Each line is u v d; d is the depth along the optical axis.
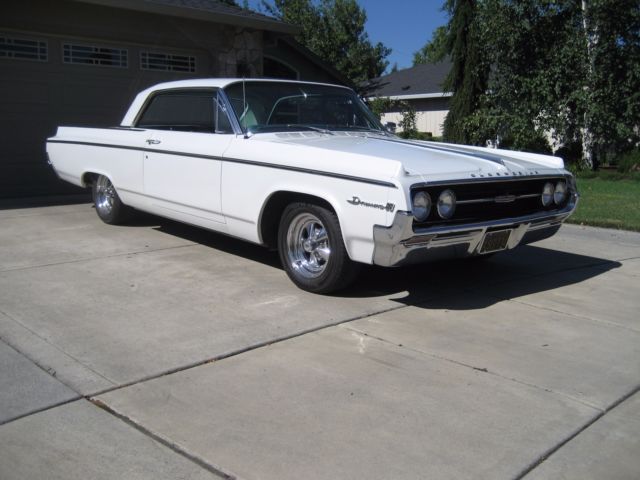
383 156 4.67
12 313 4.51
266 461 2.77
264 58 15.23
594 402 3.41
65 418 3.09
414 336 4.28
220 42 11.94
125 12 10.59
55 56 10.00
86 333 4.17
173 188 6.17
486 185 4.76
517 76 17.22
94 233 7.16
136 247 6.54
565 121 16.84
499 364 3.87
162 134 6.32
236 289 5.18
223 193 5.58
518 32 16.95
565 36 16.77
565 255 6.95
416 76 29.39
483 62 18.53
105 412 3.16
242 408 3.23
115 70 10.76
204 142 5.77
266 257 6.25
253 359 3.83
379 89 29.08
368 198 4.40
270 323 4.43
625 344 4.28
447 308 4.91
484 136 18.36
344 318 4.57
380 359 3.88
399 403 3.33
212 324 4.38
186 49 11.63
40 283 5.22
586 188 13.77
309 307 4.79
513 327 4.53
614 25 16.06
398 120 27.52
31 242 6.65
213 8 11.69
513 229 4.98
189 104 6.25
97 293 5.00
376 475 2.68
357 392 3.44
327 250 4.97
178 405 3.25
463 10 19.08
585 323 4.67
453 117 19.72
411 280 5.66
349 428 3.06
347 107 6.35
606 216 9.49
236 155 5.40
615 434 3.09
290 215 5.10
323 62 15.88
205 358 3.82
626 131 16.17
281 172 5.01
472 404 3.34
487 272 6.05
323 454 2.83
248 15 11.89
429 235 4.39
